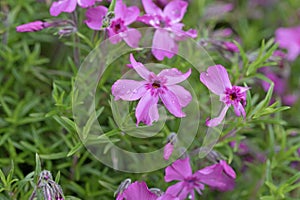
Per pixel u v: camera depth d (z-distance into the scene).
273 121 0.25
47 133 0.27
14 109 0.28
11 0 0.28
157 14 0.24
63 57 0.29
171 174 0.23
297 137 0.28
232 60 0.27
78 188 0.25
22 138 0.26
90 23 0.24
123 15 0.23
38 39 0.28
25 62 0.28
